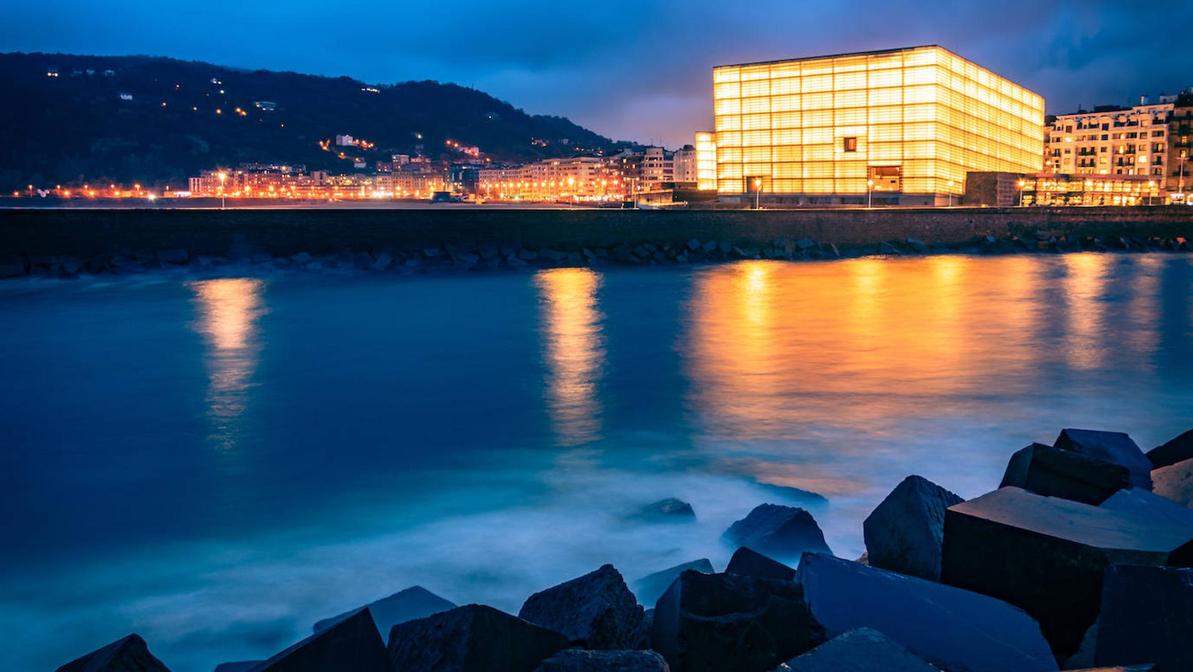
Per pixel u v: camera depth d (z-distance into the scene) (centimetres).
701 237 8050
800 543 919
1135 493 592
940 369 2481
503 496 1303
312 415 1958
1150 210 10412
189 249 5991
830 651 397
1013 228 9825
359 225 6600
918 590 519
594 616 537
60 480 1467
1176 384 2209
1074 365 2539
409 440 1706
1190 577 387
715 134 15338
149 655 514
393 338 3262
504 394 2177
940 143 12575
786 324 3669
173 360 2773
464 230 6981
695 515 1153
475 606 486
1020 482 786
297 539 1135
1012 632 480
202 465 1548
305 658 391
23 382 2403
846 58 12975
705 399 2066
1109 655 397
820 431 1712
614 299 4769
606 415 1906
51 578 1016
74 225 5562
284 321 3772
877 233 9044
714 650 488
